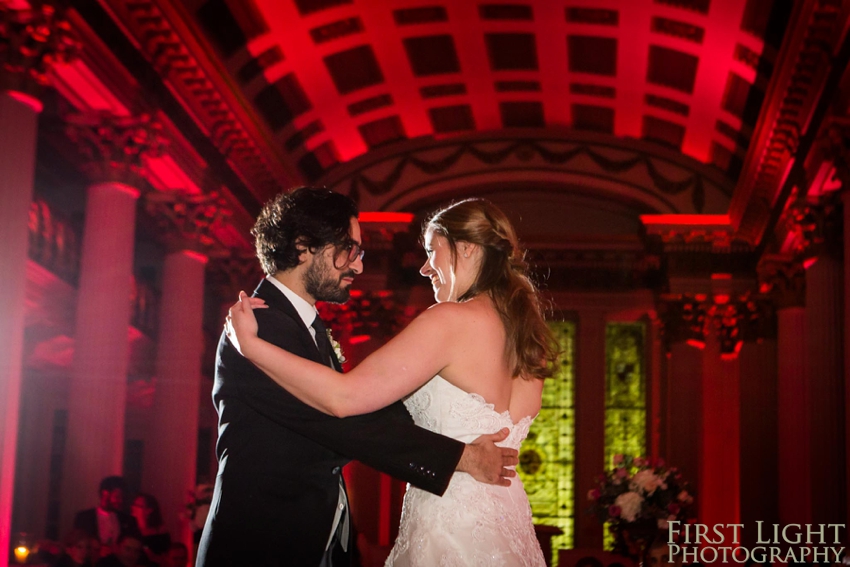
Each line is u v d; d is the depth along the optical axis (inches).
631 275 855.1
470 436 118.6
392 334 819.4
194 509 404.5
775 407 792.9
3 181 339.0
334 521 116.0
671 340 804.6
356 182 842.2
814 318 520.7
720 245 799.1
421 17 641.0
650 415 838.5
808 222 525.7
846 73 418.3
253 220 701.9
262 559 112.3
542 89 755.4
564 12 634.2
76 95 437.7
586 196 857.5
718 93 678.5
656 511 288.5
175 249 579.8
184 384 567.8
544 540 505.7
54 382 722.8
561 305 856.3
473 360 119.3
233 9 543.2
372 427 113.8
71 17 373.1
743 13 557.3
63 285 526.6
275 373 112.1
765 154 597.6
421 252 845.8
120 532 391.2
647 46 657.0
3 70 343.6
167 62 476.4
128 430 794.2
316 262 123.1
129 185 467.2
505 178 845.8
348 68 687.1
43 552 396.5
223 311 740.0
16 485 715.4
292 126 713.6
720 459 777.6
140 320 629.3
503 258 127.2
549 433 845.8
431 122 808.3
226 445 116.3
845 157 443.2
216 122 563.8
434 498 118.7
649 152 836.0
